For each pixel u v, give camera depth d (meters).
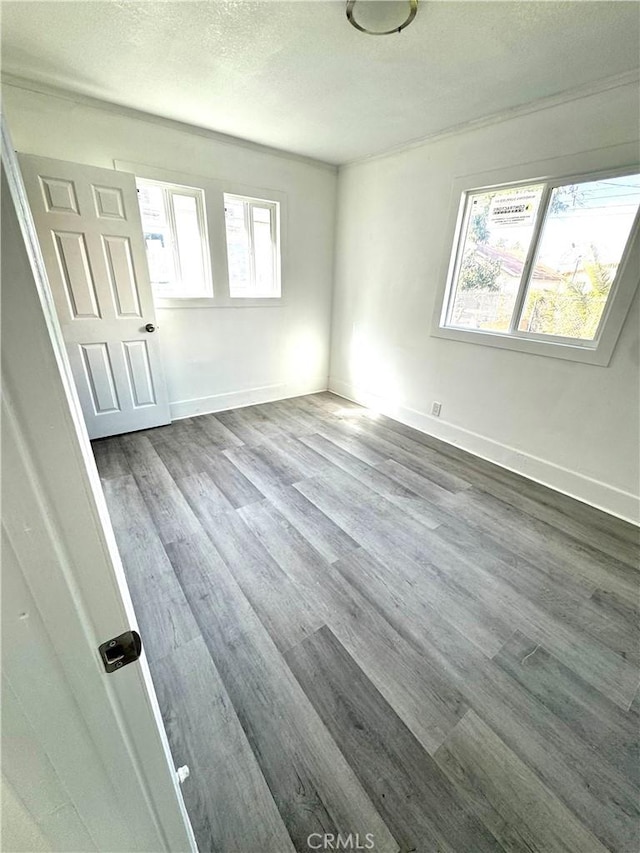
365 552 1.87
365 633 1.44
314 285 3.96
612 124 1.92
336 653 1.36
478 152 2.52
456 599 1.61
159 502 2.23
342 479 2.55
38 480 0.30
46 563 0.33
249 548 1.87
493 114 2.36
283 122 2.62
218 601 1.56
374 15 1.52
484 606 1.58
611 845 0.90
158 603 1.55
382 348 3.66
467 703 1.21
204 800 0.96
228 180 3.06
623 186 1.98
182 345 3.32
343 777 1.01
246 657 1.33
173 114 2.55
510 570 1.78
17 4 1.51
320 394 4.41
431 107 2.31
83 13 1.56
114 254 2.68
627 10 1.44
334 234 3.91
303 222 3.64
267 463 2.74
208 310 3.36
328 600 1.58
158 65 1.95
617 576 1.77
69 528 0.33
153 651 1.35
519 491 2.46
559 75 1.89
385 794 0.98
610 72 1.84
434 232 2.93
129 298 2.84
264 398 4.04
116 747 0.45
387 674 1.29
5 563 0.31
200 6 1.51
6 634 0.33
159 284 3.15
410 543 1.94
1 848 0.42
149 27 1.64
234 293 3.57
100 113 2.43
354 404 4.08
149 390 3.17
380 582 1.68
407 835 0.91
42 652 0.35
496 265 2.65
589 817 0.95
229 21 1.59
